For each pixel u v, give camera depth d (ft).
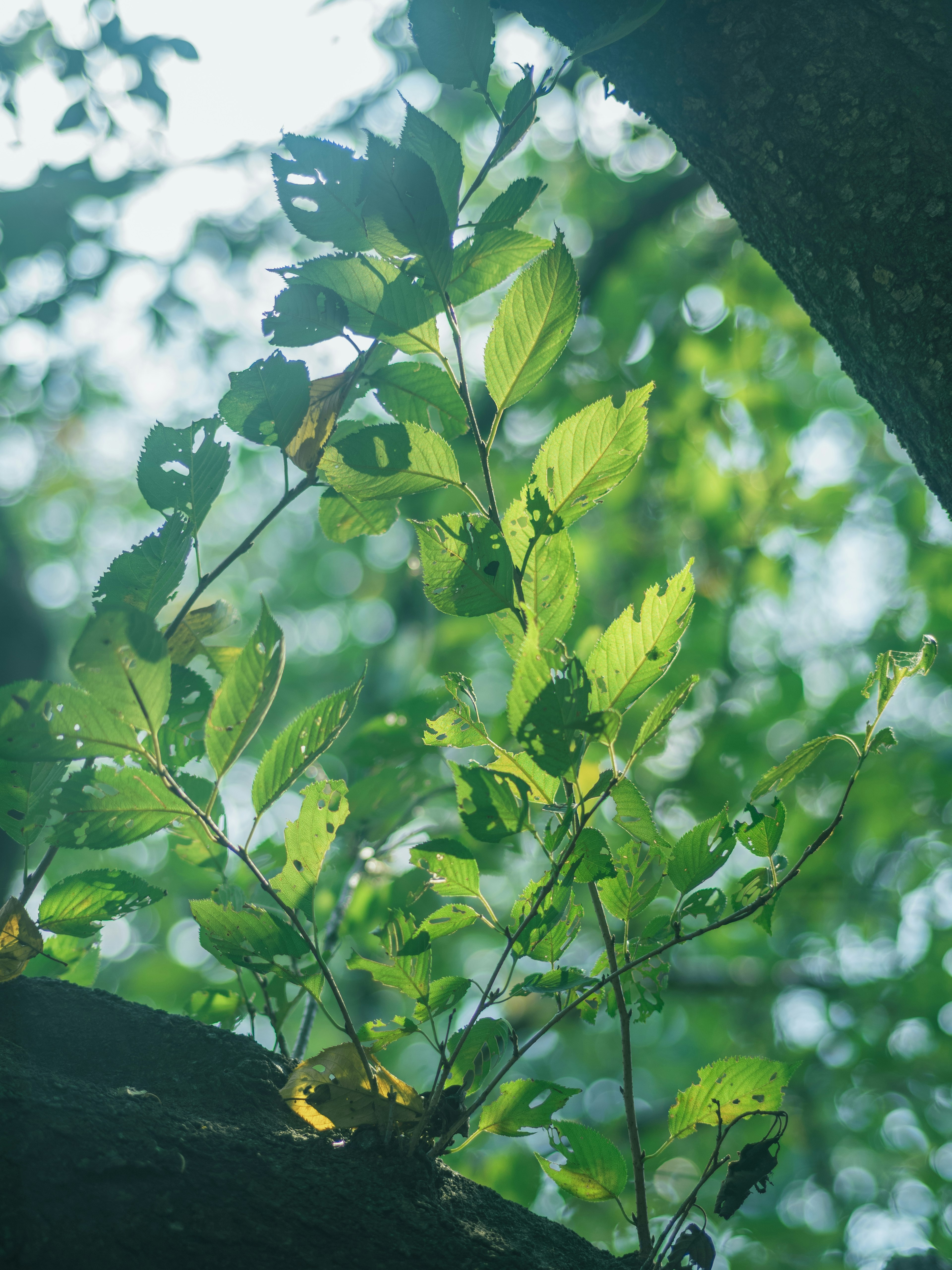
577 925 5.63
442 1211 5.41
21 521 30.58
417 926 5.57
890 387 5.73
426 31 5.67
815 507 19.10
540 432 19.63
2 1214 5.12
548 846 5.47
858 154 5.67
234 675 5.40
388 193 5.53
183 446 5.68
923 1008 19.69
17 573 13.74
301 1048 6.06
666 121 5.93
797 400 22.45
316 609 32.76
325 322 5.65
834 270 5.74
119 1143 5.26
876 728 5.54
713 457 19.26
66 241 14.26
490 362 5.61
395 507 5.86
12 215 13.82
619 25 5.73
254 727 5.43
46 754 5.33
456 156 5.63
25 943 5.50
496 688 25.25
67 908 5.54
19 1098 5.27
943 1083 19.93
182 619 5.78
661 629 5.44
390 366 5.73
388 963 5.53
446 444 5.61
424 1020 5.54
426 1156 5.46
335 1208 5.31
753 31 5.78
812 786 19.80
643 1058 27.50
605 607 20.10
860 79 5.68
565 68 5.71
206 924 5.47
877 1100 21.18
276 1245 5.22
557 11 5.98
